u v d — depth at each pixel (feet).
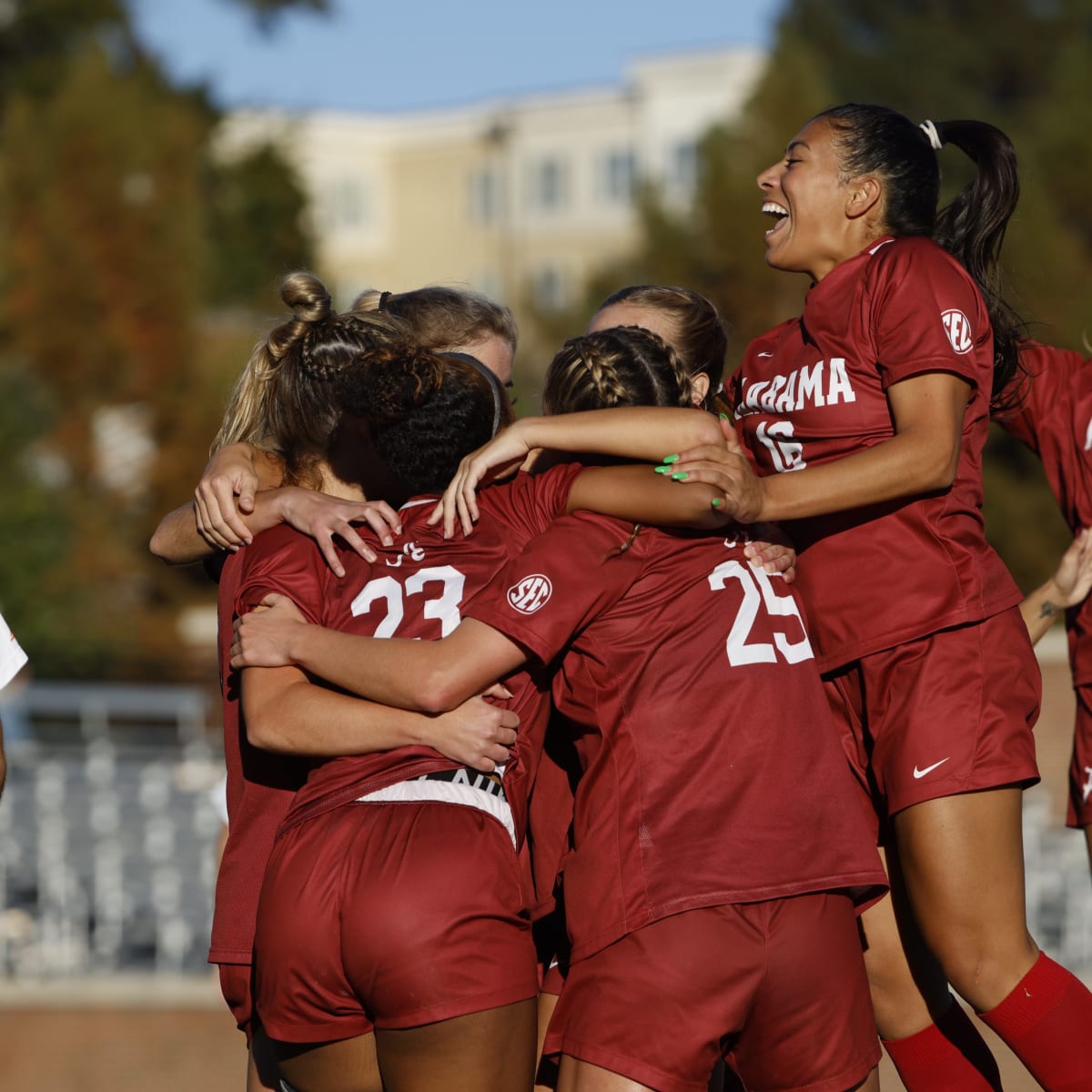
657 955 32.37
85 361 261.85
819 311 38.24
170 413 263.90
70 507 238.68
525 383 298.76
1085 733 45.50
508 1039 32.14
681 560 34.42
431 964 31.55
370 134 588.09
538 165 553.64
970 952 37.32
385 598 34.63
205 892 116.88
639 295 40.29
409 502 36.42
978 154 41.04
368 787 33.27
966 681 37.17
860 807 34.73
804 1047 33.24
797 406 38.27
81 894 115.34
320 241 384.27
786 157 40.29
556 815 36.04
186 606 253.24
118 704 162.09
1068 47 331.16
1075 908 112.37
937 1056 40.78
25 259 262.47
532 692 34.68
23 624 204.74
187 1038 89.76
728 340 41.70
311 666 34.09
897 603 37.35
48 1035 89.97
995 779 36.70
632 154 529.04
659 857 32.71
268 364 39.09
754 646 34.19
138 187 274.36
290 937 32.71
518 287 557.33
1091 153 296.51
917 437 35.40
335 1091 33.99
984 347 37.99
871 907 40.45
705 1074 32.68
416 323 40.04
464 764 33.09
